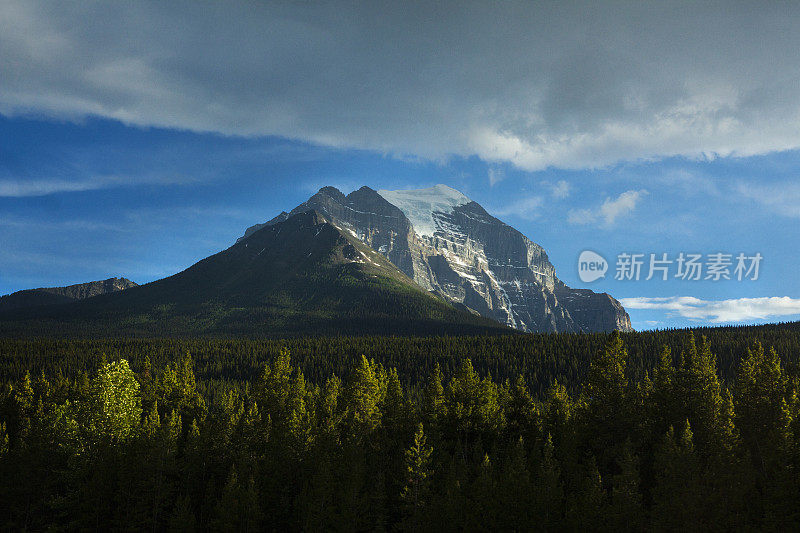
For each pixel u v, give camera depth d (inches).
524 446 3427.7
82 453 3117.6
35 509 3065.9
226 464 3506.4
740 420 2982.3
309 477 3198.8
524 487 2637.8
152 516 3120.1
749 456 2731.3
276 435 3516.2
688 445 2433.6
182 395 4756.4
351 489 2795.3
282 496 3139.8
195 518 3026.6
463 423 3619.6
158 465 3100.4
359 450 3100.4
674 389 2992.1
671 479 2310.5
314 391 5334.6
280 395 4498.0
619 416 2925.7
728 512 2314.2
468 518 2615.7
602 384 3016.7
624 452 2496.3
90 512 2952.8
